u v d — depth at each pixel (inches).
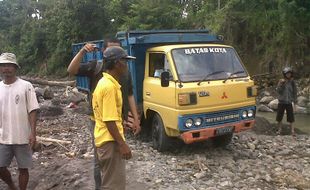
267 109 663.8
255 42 885.2
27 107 249.6
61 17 1497.3
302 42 811.4
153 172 306.5
